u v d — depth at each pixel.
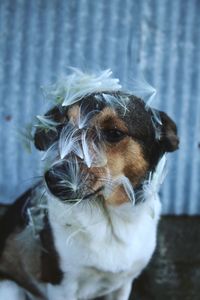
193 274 1.12
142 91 0.85
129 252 0.86
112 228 0.84
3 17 1.11
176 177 1.16
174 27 1.13
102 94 0.80
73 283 0.87
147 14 1.12
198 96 1.15
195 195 1.17
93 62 1.12
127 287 0.94
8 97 1.13
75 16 1.11
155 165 0.85
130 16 1.12
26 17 1.11
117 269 0.86
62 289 0.88
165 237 1.13
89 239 0.84
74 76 0.85
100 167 0.78
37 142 0.85
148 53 1.13
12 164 1.15
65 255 0.85
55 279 0.87
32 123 0.98
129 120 0.80
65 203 0.79
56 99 0.83
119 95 0.81
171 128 0.87
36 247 0.91
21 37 1.12
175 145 0.87
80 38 1.12
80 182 0.77
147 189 0.84
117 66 1.13
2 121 1.14
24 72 1.12
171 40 1.13
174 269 1.12
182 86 1.14
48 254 0.86
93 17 1.12
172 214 1.17
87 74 0.88
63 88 0.83
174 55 1.14
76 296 0.90
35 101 1.13
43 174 0.82
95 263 0.85
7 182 1.15
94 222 0.83
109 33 1.12
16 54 1.12
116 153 0.80
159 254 1.12
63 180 0.76
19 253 0.94
